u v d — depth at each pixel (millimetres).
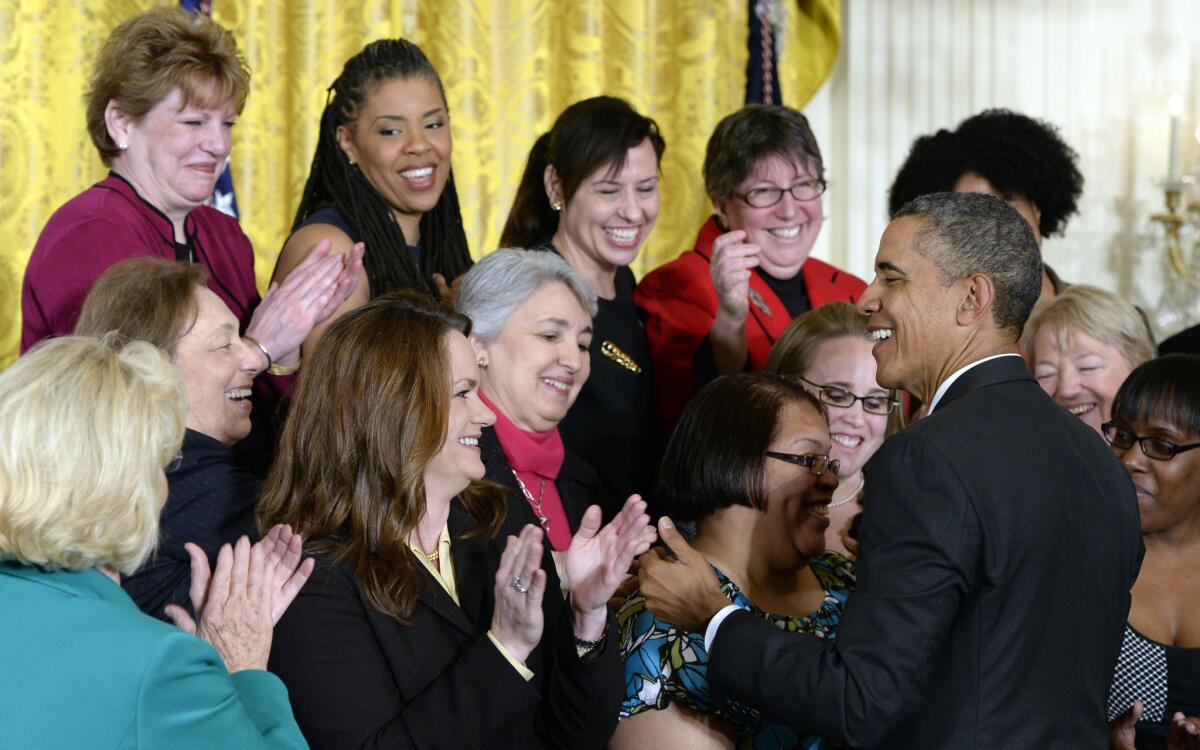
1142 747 2902
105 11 4707
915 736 2377
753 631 2498
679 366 4027
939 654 2363
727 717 2666
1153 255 6375
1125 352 3572
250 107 4980
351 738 2324
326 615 2377
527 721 2529
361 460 2449
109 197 3236
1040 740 2322
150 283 2701
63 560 1978
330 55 5086
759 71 5691
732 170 4230
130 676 1898
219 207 4664
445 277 3959
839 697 2322
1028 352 3676
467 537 2635
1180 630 2980
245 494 2666
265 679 2184
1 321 4562
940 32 6250
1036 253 2561
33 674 1916
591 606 2531
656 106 5656
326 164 3812
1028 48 6309
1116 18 6383
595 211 3859
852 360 3377
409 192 3775
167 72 3217
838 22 5879
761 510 2787
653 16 5625
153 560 2559
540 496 3242
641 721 2686
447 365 2502
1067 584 2389
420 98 3760
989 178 4387
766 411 2805
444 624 2488
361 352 2477
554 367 3203
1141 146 6379
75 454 1964
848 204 6191
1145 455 3014
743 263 3867
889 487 2398
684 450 2852
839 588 3006
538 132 5418
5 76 4562
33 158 4598
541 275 3230
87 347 2055
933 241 2541
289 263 3578
